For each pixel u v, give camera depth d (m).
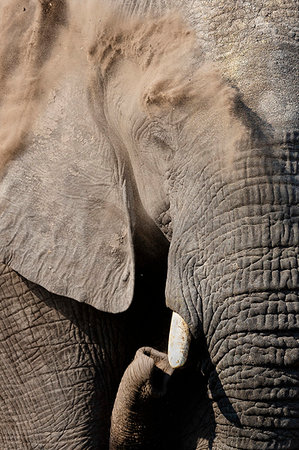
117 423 10.60
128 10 9.83
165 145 9.57
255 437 9.02
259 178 8.91
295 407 8.88
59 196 10.80
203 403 10.91
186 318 9.31
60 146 10.71
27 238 11.04
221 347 9.09
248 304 8.89
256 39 9.06
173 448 10.98
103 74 10.20
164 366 10.11
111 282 10.63
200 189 9.22
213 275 9.13
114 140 10.30
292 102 8.89
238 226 8.98
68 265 10.84
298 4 9.16
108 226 10.59
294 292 8.82
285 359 8.82
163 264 10.55
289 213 8.87
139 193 10.16
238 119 8.94
